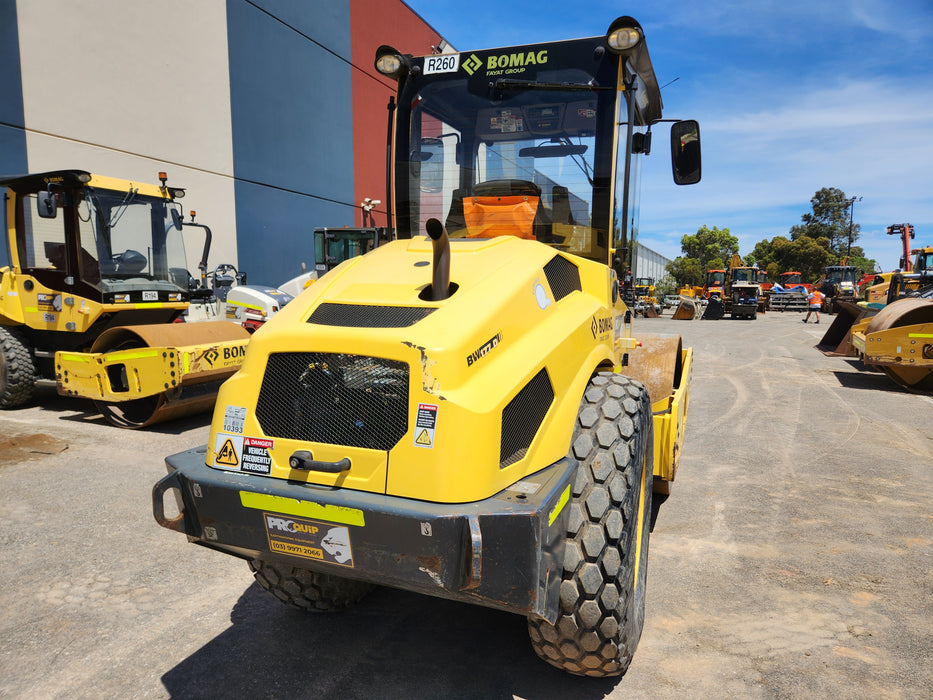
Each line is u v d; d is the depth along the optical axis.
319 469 1.96
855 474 5.07
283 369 2.12
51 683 2.43
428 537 1.79
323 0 16.17
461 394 1.91
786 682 2.42
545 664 2.54
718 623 2.85
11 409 7.09
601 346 2.85
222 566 3.44
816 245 59.59
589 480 2.22
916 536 3.84
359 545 1.90
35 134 9.95
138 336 6.06
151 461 5.18
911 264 18.70
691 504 4.38
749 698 2.32
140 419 6.64
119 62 11.20
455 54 3.44
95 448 5.53
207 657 2.59
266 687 2.40
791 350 13.70
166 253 7.29
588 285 2.98
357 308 2.25
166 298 7.16
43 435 5.92
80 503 4.24
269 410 2.12
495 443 1.93
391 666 2.53
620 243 3.40
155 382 5.89
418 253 2.76
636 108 3.71
